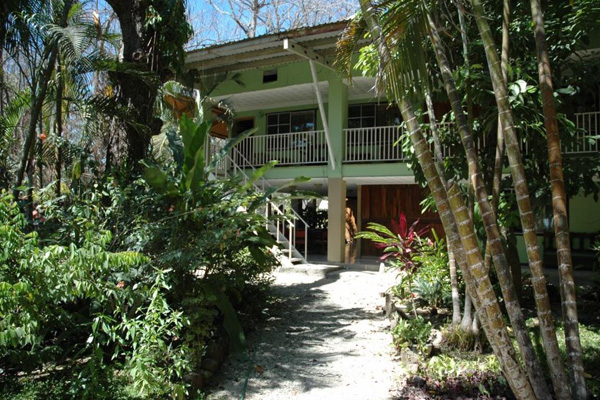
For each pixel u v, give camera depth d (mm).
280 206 13547
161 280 4754
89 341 4000
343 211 13422
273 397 4586
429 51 6375
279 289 9883
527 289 8164
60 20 6938
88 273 4055
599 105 10734
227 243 5742
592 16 6242
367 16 3637
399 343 5652
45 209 5465
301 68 13617
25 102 7492
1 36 6352
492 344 3420
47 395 3936
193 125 6223
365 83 13352
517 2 6531
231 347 5574
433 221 14273
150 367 4168
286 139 15688
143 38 7559
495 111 5828
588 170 6301
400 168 12516
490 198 6133
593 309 7270
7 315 3529
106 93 8250
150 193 5809
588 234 11695
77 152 6383
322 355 5766
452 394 4176
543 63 3756
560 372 3506
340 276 11523
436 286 7117
